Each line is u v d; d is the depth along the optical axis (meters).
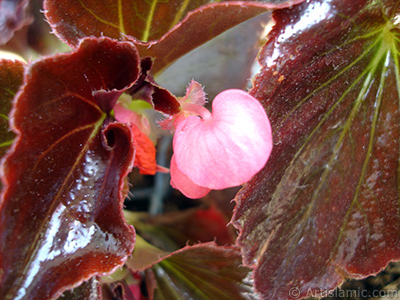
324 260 0.06
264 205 0.06
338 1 0.05
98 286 0.06
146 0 0.06
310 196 0.06
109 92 0.05
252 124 0.05
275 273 0.06
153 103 0.06
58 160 0.05
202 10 0.05
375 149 0.06
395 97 0.06
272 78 0.05
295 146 0.06
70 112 0.05
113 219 0.05
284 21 0.05
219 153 0.05
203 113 0.05
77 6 0.05
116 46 0.05
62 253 0.05
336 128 0.06
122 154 0.05
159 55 0.06
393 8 0.05
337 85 0.06
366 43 0.06
